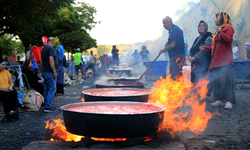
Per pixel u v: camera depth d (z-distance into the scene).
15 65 8.18
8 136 3.35
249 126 3.29
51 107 5.26
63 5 13.12
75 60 13.66
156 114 2.09
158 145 2.13
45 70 4.94
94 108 2.43
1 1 11.26
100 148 2.04
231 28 4.42
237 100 5.41
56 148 2.07
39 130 3.63
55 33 26.98
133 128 1.99
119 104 2.63
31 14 12.40
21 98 5.41
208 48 4.88
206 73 5.07
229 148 2.49
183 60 4.61
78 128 2.04
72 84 10.62
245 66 7.40
